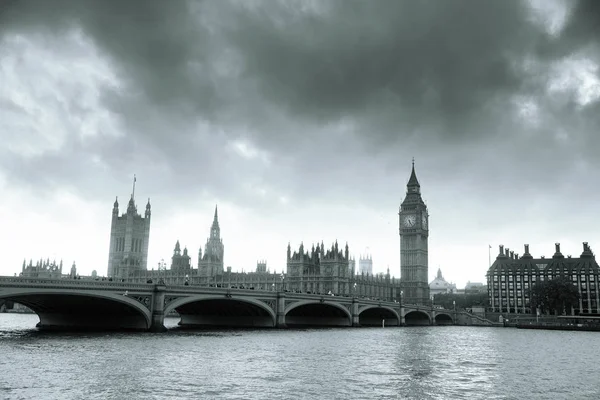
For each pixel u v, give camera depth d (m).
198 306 136.12
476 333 161.75
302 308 171.75
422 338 126.19
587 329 195.12
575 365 72.19
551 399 47.28
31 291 82.25
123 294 98.19
